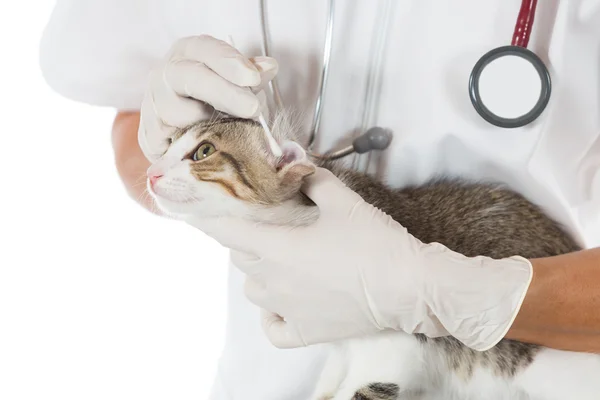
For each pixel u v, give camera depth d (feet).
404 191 4.51
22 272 8.00
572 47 4.00
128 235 8.09
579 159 4.19
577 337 3.74
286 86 4.45
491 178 4.48
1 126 7.96
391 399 4.35
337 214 3.86
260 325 4.99
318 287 3.79
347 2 4.18
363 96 4.32
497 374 4.29
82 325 7.98
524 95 3.82
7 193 8.03
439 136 4.26
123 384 7.91
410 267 3.70
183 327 8.00
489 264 3.68
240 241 3.89
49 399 7.88
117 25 4.69
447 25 4.13
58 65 4.83
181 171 3.82
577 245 4.37
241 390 5.12
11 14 7.76
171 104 4.05
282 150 3.88
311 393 4.96
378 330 4.00
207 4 4.52
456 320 3.66
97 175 8.18
